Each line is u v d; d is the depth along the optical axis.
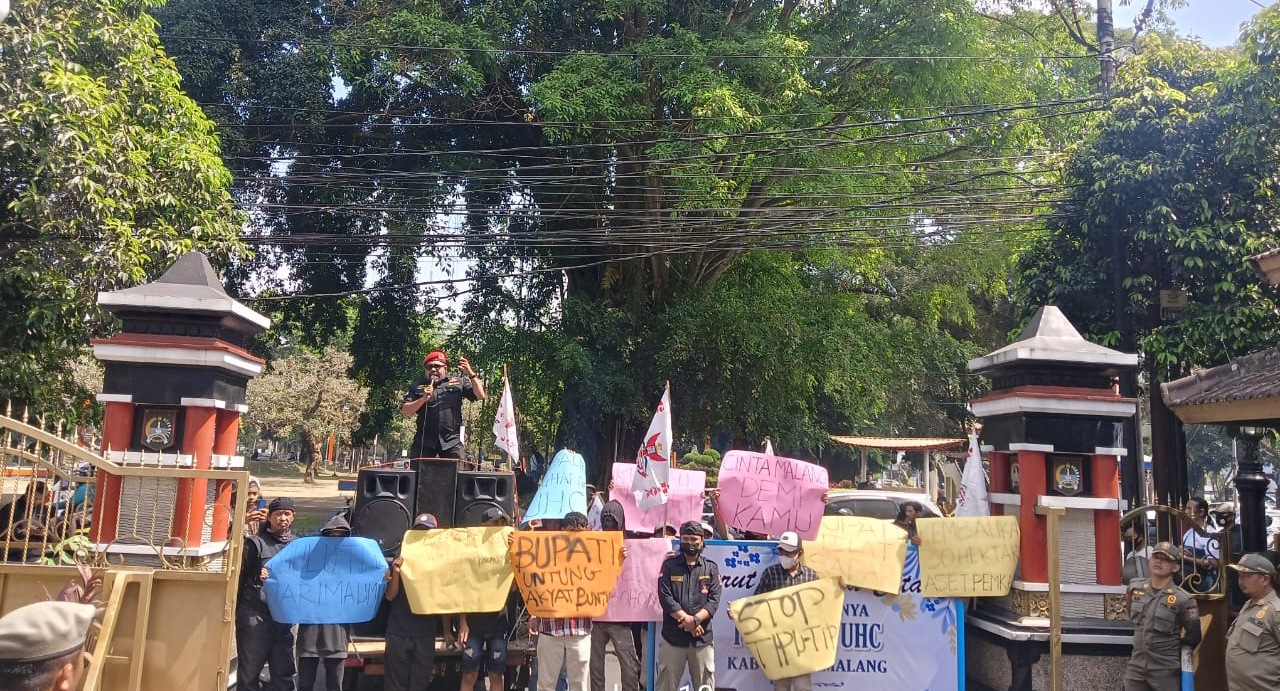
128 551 7.39
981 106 19.27
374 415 23.47
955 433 33.62
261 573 7.31
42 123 10.73
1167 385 9.35
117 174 11.52
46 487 6.99
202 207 13.00
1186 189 12.03
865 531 8.02
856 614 7.93
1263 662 6.47
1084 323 13.42
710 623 7.44
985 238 22.20
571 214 19.52
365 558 7.50
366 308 22.16
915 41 18.61
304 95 19.17
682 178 17.69
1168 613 6.98
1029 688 7.82
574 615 7.45
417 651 7.48
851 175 19.41
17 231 11.83
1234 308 11.66
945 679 7.90
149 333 7.71
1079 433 8.47
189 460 7.57
